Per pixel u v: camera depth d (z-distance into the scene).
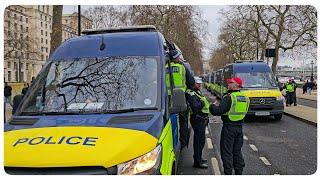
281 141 11.58
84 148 4.09
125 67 5.58
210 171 7.79
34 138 4.35
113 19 34.41
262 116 17.95
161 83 5.40
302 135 12.75
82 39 6.07
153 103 5.18
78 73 5.59
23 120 4.92
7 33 52.31
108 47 5.85
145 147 4.23
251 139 11.92
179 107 5.32
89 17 33.47
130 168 4.05
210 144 10.81
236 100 6.87
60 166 3.97
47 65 5.83
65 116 4.95
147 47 5.82
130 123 4.63
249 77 18.12
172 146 5.32
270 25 46.59
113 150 4.09
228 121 6.95
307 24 43.06
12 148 4.18
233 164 7.10
